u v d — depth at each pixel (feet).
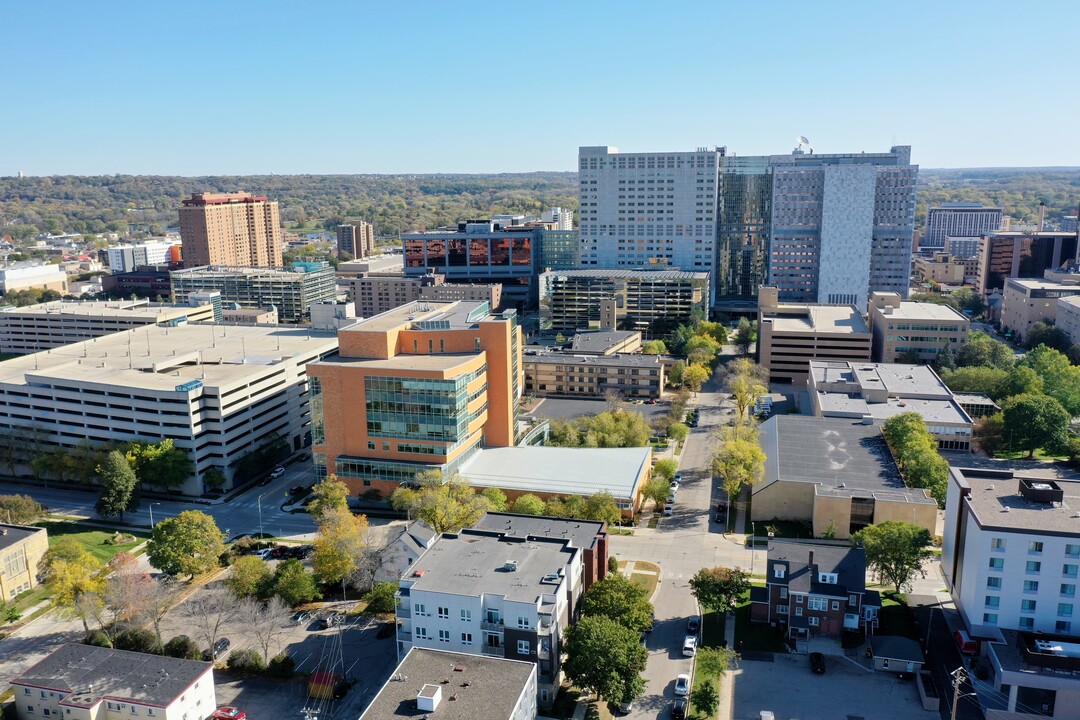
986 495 452.35
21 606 498.69
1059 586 407.64
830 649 434.71
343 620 471.62
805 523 591.78
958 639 429.79
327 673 416.05
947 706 388.78
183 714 371.15
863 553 466.29
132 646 434.71
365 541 520.83
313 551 556.92
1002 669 385.91
